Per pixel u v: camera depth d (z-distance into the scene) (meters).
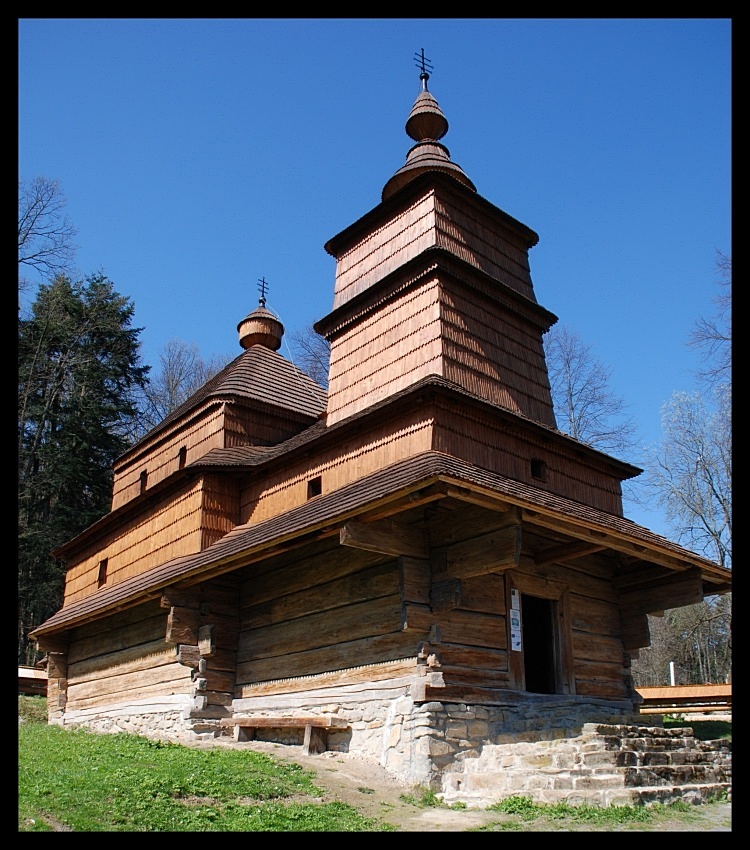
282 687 14.70
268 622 15.59
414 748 11.65
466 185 18.78
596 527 12.61
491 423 14.82
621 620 16.17
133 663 18.45
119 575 21.41
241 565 14.15
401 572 12.34
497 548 11.76
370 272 18.28
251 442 20.72
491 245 18.16
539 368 18.08
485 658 12.91
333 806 9.32
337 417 17.55
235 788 9.24
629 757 10.83
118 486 25.33
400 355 16.34
